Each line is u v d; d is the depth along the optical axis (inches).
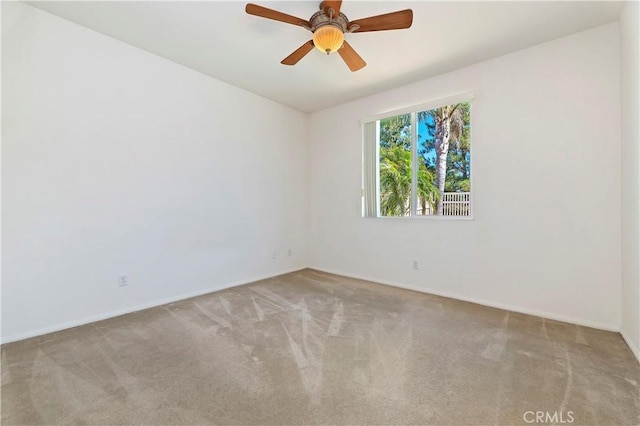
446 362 75.8
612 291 95.6
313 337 90.8
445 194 137.3
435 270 137.5
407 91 145.9
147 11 92.2
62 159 97.6
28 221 91.5
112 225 109.4
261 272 165.9
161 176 123.0
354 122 169.2
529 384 66.0
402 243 149.3
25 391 64.5
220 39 107.8
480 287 123.7
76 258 101.0
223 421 55.7
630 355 78.4
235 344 86.4
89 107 103.1
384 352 81.2
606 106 96.0
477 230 124.2
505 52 114.0
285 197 179.6
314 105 177.5
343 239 175.9
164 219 124.3
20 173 89.9
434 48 111.0
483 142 121.7
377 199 160.7
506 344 85.5
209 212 140.6
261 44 111.3
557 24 96.0
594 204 98.5
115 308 110.2
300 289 144.9
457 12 90.1
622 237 92.5
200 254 137.0
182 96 129.1
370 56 117.0
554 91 105.3
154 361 77.0
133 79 113.7
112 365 75.1
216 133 142.8
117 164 110.3
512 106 114.3
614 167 95.0
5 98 87.2
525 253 112.3
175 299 127.6
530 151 110.5
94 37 103.6
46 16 93.6
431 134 141.4
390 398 61.9
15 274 89.4
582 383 66.1
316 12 89.4
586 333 93.0
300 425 54.7
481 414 56.9
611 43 94.9
